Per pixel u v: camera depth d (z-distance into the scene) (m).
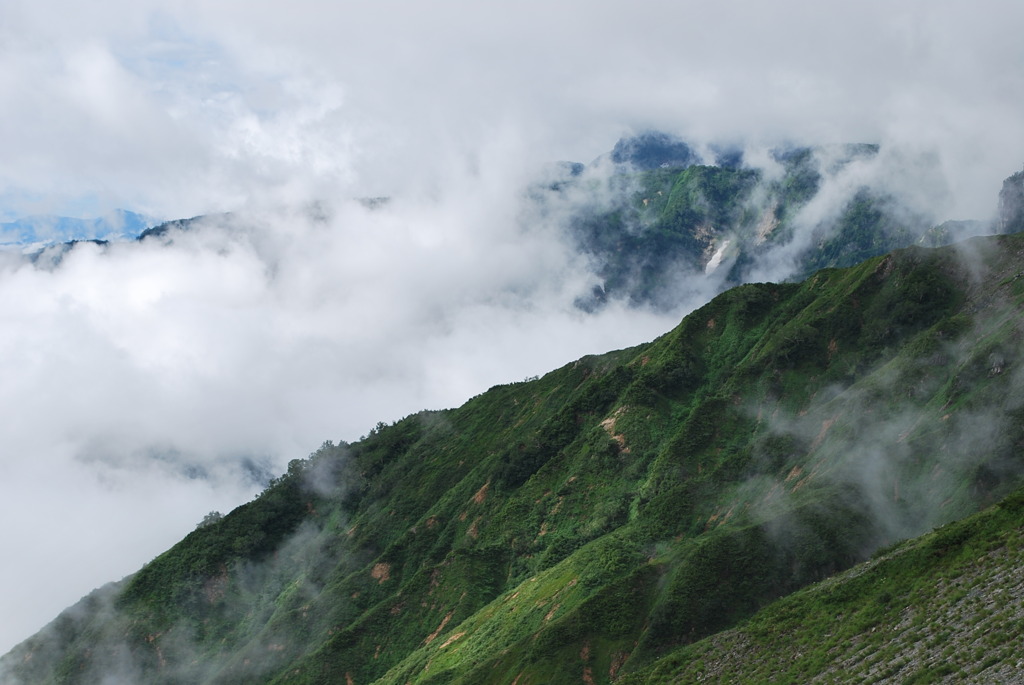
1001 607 75.69
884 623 88.88
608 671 129.12
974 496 124.62
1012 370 140.12
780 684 88.00
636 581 139.75
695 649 110.56
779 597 126.00
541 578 180.50
